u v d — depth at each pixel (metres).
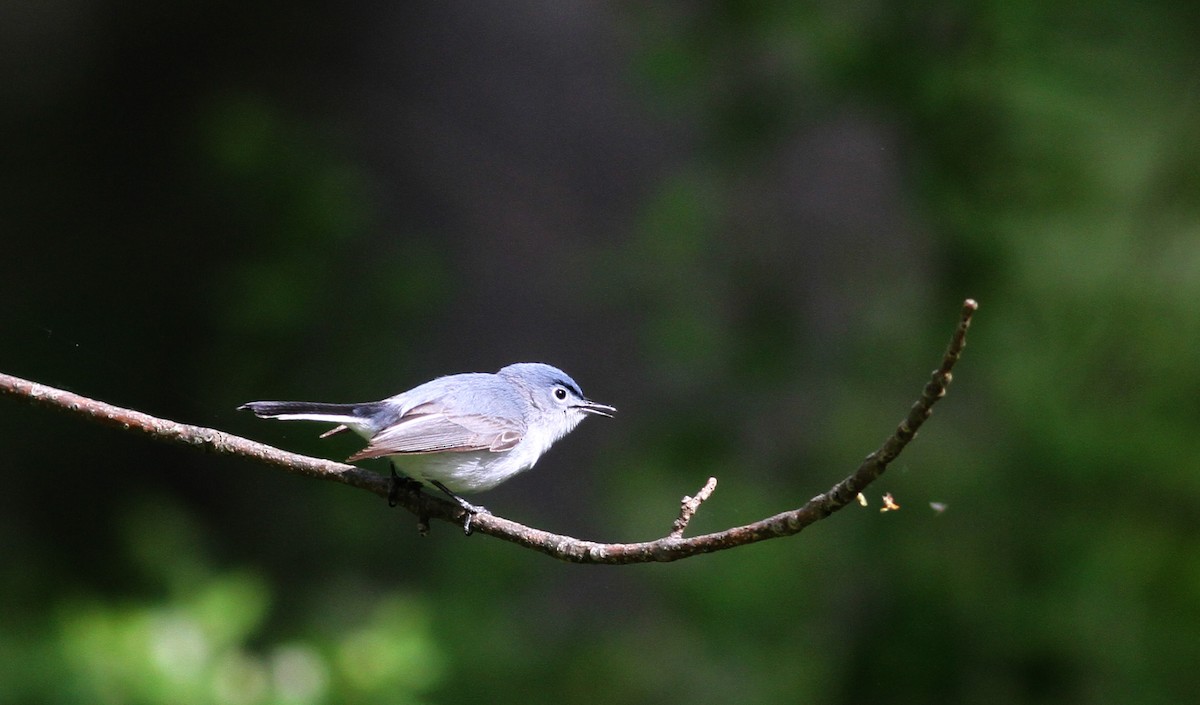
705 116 13.59
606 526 13.57
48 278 17.34
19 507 16.05
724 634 11.52
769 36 12.27
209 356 16.05
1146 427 9.62
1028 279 10.36
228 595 8.59
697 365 13.80
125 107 18.34
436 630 12.25
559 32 18.98
